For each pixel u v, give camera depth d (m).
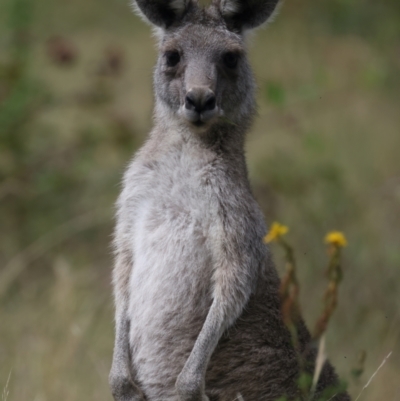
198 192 11.95
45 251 18.95
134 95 25.55
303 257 18.66
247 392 11.86
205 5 13.23
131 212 12.41
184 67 12.38
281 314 12.09
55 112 22.16
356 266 18.08
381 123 25.83
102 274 18.09
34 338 15.42
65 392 14.02
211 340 11.55
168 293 11.89
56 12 32.50
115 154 21.44
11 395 13.61
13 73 19.59
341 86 25.25
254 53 28.69
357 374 11.74
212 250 11.88
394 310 16.78
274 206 19.81
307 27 30.31
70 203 20.16
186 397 11.41
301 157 22.62
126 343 12.15
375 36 28.55
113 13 33.25
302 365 11.11
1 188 19.36
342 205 20.19
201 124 11.88
